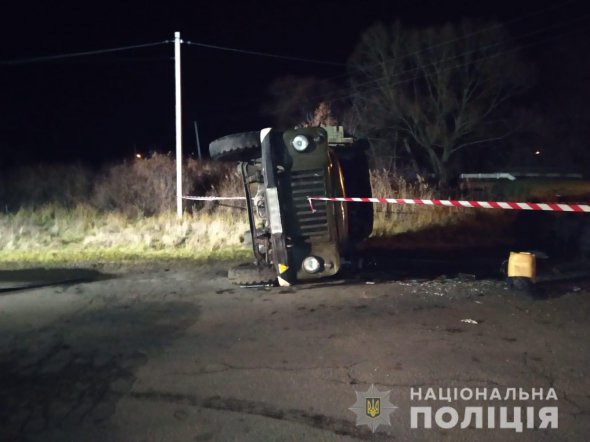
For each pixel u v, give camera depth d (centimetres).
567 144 3288
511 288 817
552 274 935
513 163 3353
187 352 612
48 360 604
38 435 448
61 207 1900
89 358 605
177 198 1770
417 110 2992
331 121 2803
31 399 511
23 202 2081
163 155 2144
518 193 2286
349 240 985
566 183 2720
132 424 460
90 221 1681
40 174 2403
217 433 441
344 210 895
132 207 1875
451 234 1434
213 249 1288
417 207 1656
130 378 549
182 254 1241
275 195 847
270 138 856
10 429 458
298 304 790
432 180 2767
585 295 783
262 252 994
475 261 1103
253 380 532
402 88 3033
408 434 432
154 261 1179
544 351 577
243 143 891
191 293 884
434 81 3025
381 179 1775
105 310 798
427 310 734
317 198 857
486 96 3036
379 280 925
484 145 3266
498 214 1639
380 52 2972
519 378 517
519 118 3066
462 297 792
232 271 948
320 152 860
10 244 1359
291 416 463
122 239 1404
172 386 527
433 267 1046
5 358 612
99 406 493
